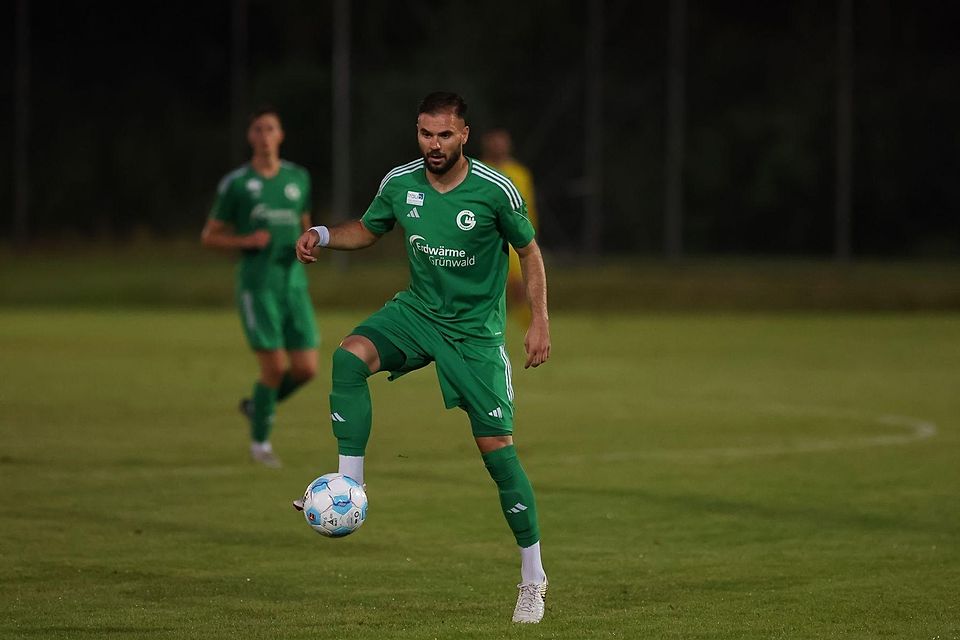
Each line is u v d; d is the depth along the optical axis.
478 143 106.25
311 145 106.50
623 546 28.83
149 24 113.25
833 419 49.28
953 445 43.25
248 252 39.47
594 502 33.69
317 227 24.41
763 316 95.81
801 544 29.05
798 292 99.44
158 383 58.62
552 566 27.03
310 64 114.06
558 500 33.97
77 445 42.22
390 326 23.73
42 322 87.81
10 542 28.64
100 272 105.88
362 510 22.69
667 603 24.03
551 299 98.19
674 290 99.19
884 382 60.97
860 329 87.06
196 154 113.25
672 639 21.59
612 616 23.08
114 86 112.12
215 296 99.69
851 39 104.75
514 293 71.25
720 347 76.31
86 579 25.48
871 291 99.50
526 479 23.17
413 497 34.31
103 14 111.69
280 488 35.41
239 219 39.41
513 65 106.50
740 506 33.22
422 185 23.42
